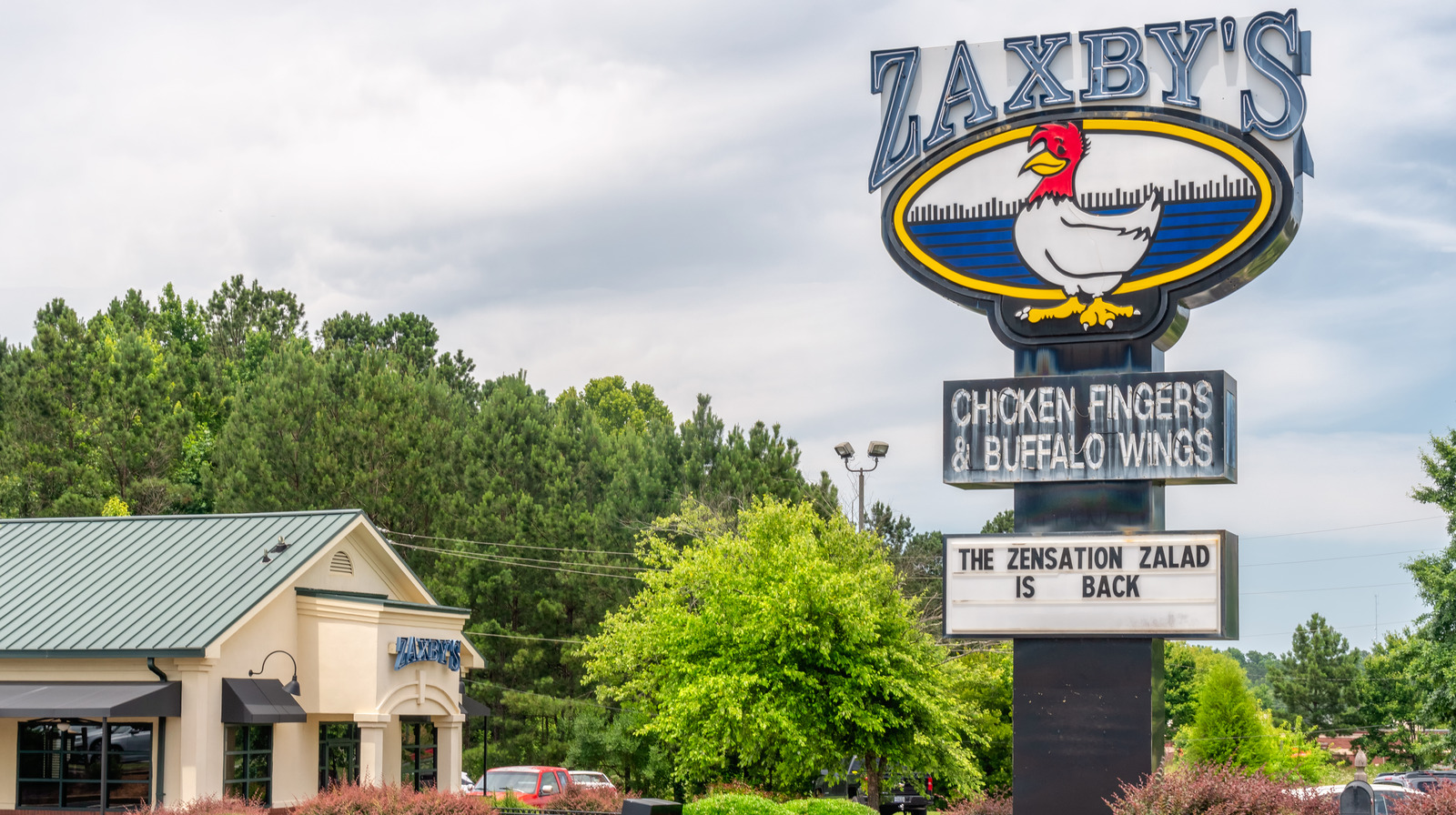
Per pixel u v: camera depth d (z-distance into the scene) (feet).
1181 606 69.26
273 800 87.45
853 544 114.62
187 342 277.85
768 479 170.09
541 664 163.73
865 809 93.25
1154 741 70.03
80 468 189.78
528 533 170.19
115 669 83.30
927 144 76.33
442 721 100.48
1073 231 73.77
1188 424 70.23
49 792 84.84
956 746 106.93
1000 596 71.77
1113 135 73.72
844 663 100.53
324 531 93.86
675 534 151.23
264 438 177.47
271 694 86.43
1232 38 72.23
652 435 193.98
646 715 119.03
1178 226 72.13
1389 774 176.86
